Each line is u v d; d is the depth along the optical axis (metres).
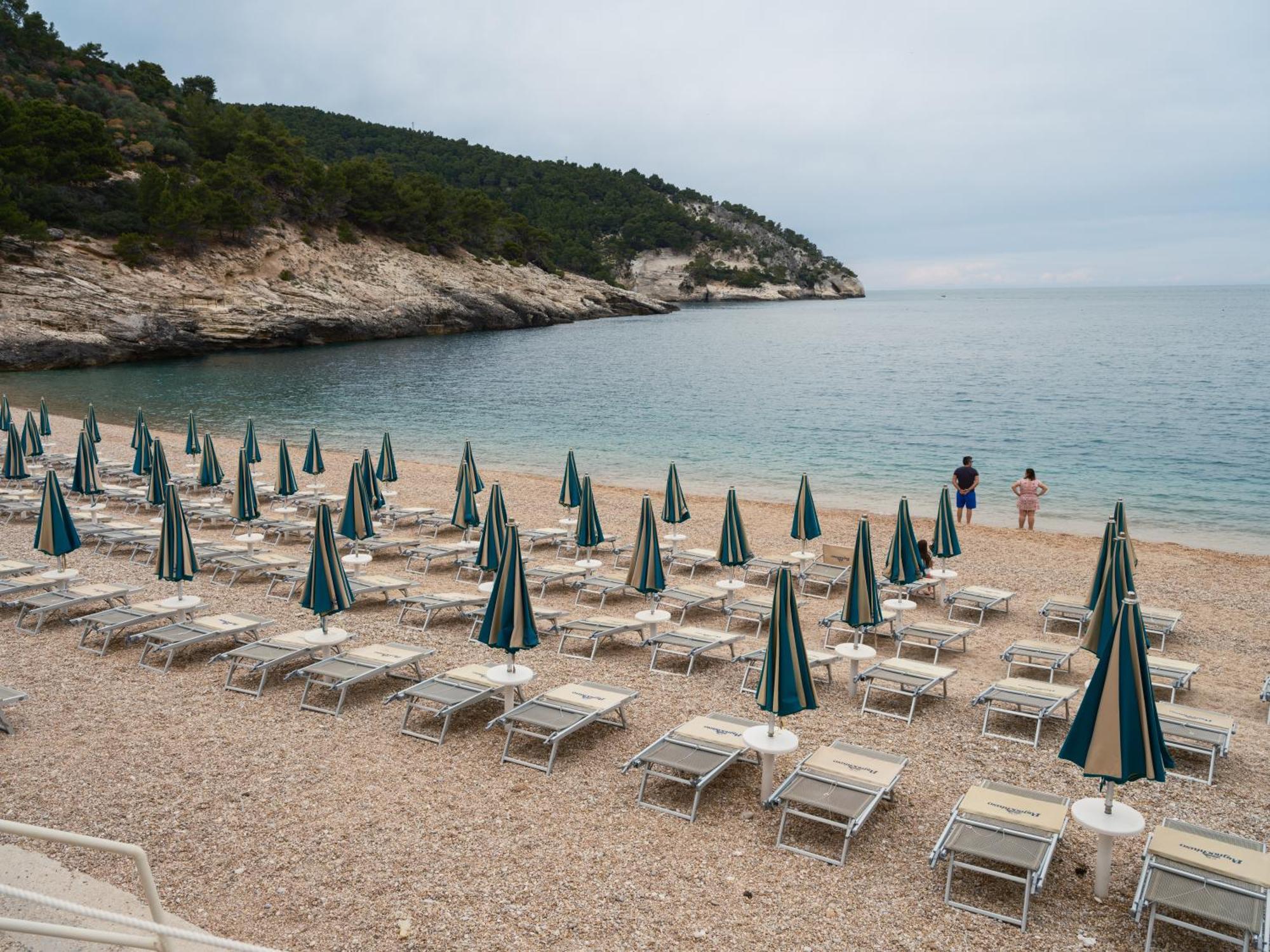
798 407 39.44
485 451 29.38
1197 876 5.18
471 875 5.71
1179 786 7.16
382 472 18.16
